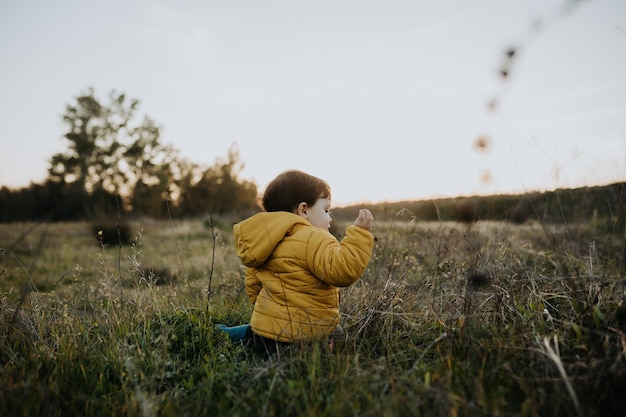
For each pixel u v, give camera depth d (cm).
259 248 222
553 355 155
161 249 789
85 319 268
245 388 182
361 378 172
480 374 163
